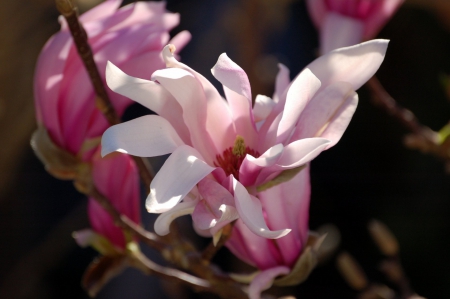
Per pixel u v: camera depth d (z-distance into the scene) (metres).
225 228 0.58
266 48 1.42
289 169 0.55
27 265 1.40
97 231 0.66
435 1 1.05
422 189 1.59
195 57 1.34
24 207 1.44
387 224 1.59
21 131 1.27
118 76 0.54
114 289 1.20
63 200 1.48
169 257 0.64
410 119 0.74
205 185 0.54
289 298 0.63
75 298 1.41
